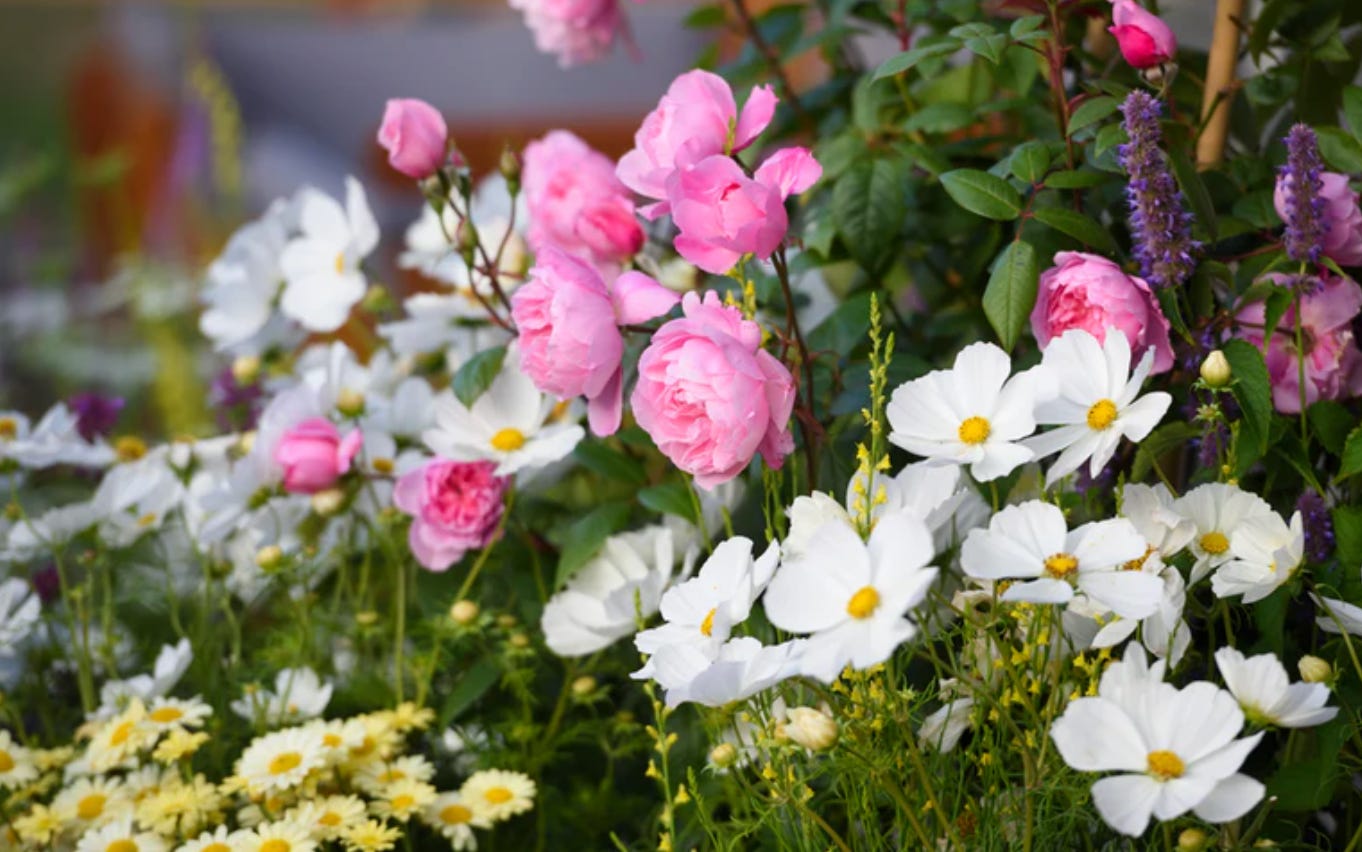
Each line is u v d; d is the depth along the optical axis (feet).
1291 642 4.78
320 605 5.82
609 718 5.46
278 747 5.06
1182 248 4.63
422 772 5.19
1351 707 4.49
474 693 5.35
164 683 5.43
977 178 4.84
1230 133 5.48
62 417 5.86
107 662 5.68
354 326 6.25
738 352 4.44
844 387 5.14
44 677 5.86
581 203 5.35
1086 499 4.78
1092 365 4.46
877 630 4.11
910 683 4.98
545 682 5.61
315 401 5.55
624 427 5.60
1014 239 5.07
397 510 5.61
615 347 4.71
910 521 4.16
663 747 4.56
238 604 6.07
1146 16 4.83
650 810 5.46
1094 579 4.19
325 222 5.85
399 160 5.08
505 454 5.28
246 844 4.87
